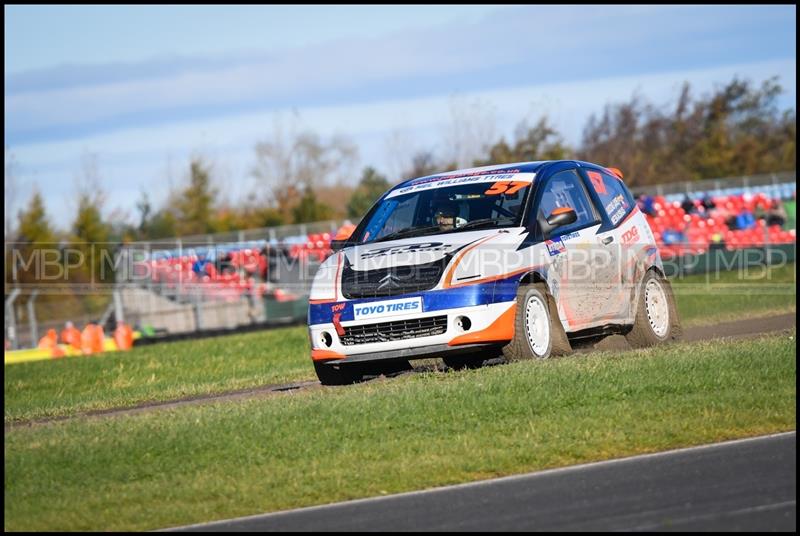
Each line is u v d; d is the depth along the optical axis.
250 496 19.44
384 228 32.06
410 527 16.83
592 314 32.38
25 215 123.31
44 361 55.81
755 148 155.88
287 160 164.38
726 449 20.77
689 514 16.41
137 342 76.06
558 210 30.73
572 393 25.25
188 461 22.03
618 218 34.81
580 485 18.77
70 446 23.05
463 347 28.77
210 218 150.50
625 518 16.39
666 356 28.91
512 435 22.59
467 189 32.09
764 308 55.38
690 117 162.38
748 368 27.59
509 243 29.73
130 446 22.80
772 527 15.49
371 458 21.62
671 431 22.08
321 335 30.02
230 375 41.91
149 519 18.48
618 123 163.50
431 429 23.34
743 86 162.50
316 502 19.14
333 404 25.28
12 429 26.39
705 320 51.22
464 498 18.50
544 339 30.22
